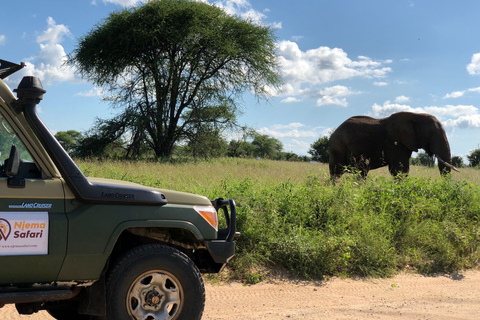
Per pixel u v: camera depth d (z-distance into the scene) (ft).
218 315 17.94
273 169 67.92
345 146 50.96
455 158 96.22
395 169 49.24
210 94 103.14
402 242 28.37
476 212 33.37
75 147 103.86
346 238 26.00
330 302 20.38
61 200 12.86
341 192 31.65
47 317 16.58
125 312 13.30
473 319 18.07
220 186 35.09
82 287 13.61
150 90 104.06
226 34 101.65
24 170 12.73
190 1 98.12
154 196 13.99
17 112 12.85
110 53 94.27
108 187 13.42
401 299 21.16
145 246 13.83
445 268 26.81
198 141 104.37
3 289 12.31
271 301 20.22
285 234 26.45
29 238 12.35
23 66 13.58
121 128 103.71
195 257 16.42
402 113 48.55
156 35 95.04
